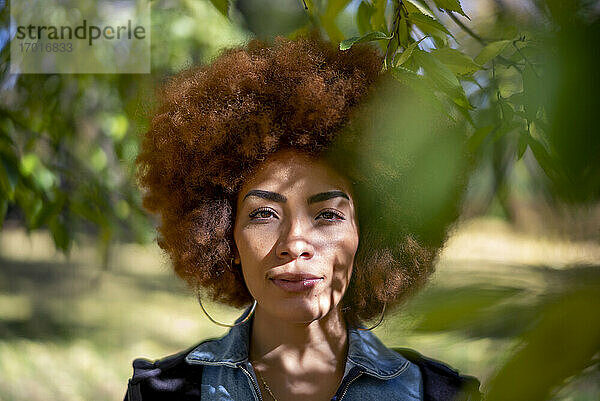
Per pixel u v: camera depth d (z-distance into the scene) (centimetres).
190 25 307
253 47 115
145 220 254
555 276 34
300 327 107
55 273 762
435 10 101
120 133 245
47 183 218
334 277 99
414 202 96
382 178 99
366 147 96
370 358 110
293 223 98
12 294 676
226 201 108
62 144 246
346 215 100
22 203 220
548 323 29
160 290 710
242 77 105
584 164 28
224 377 110
